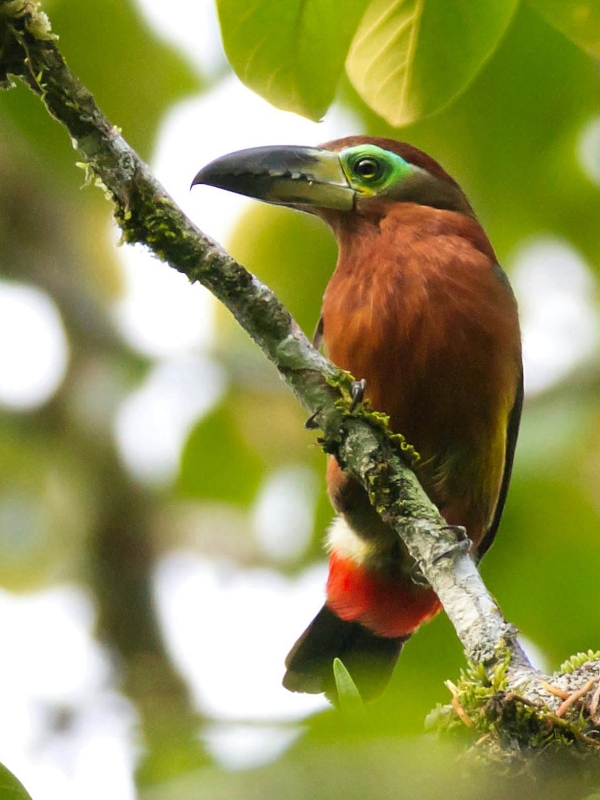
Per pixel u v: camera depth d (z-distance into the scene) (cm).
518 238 1145
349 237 912
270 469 1264
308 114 782
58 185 1280
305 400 693
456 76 794
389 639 975
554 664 1069
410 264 866
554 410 1127
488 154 1058
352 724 434
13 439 1335
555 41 962
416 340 843
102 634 1224
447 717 559
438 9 767
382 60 792
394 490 676
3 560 1327
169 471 1282
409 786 403
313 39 755
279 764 400
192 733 568
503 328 860
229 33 752
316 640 978
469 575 638
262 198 909
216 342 1298
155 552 1256
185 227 661
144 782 527
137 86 947
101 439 1274
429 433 863
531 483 1099
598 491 1101
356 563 924
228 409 1264
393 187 916
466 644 606
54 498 1345
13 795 512
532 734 545
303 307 1177
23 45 627
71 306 1304
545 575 1085
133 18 927
